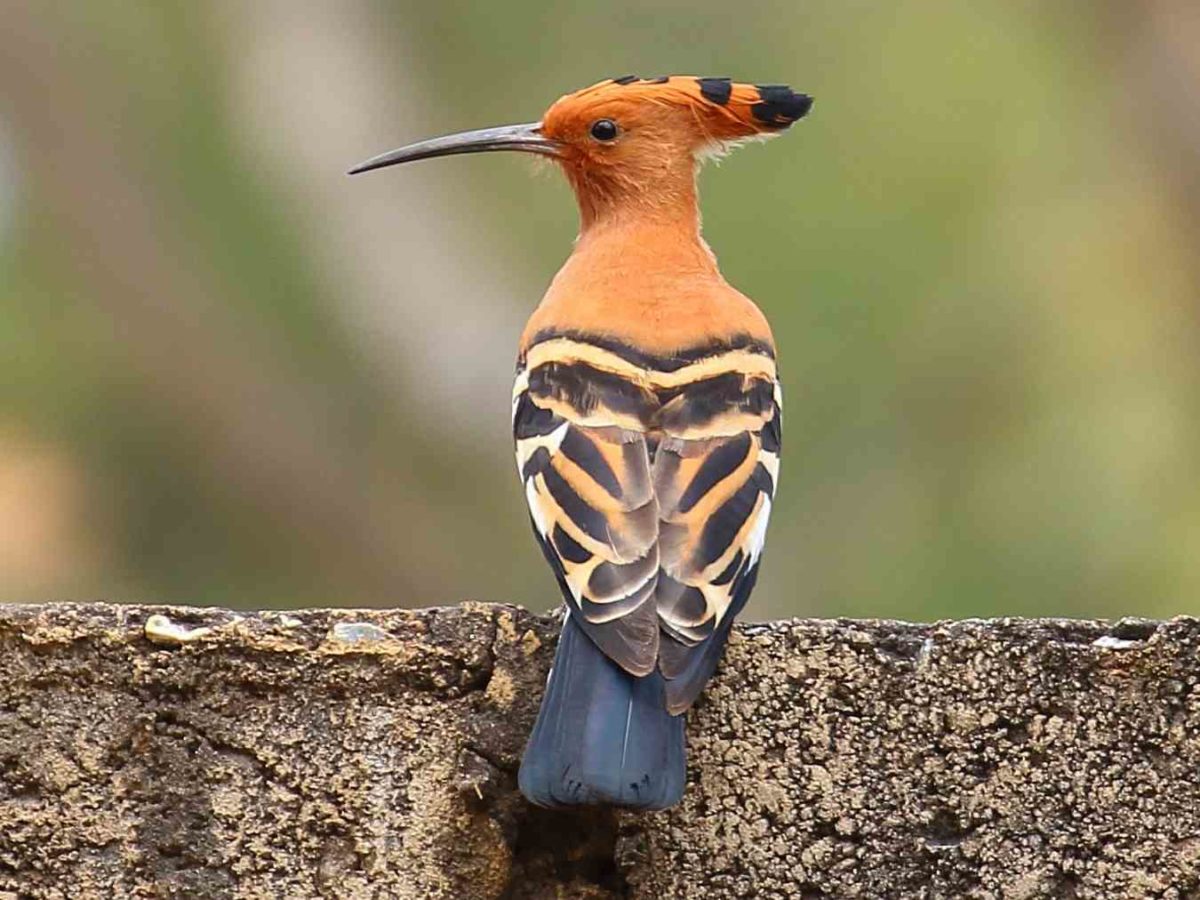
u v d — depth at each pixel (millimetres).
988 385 14234
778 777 5961
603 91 8758
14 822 5910
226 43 15461
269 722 5949
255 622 5961
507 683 5992
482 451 15414
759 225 14328
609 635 5898
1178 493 13930
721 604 6070
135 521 14930
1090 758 5859
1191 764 5820
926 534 14016
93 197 15117
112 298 15062
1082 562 13805
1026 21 14844
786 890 5934
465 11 15484
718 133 8750
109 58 15305
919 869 5895
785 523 14141
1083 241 14547
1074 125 14734
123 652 5949
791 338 14250
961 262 14445
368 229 15453
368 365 15328
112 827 5910
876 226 14398
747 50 15117
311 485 15211
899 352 14289
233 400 15109
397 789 5938
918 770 5926
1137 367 14305
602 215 8781
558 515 6355
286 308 15305
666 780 5625
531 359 7090
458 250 15547
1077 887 5844
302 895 5906
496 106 15602
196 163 15383
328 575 15188
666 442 6617
